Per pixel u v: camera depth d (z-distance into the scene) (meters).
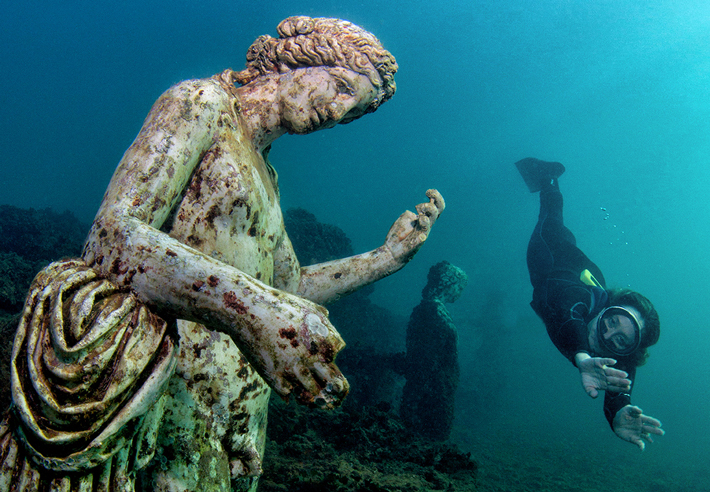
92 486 0.88
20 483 0.81
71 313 0.81
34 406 0.79
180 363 1.26
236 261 1.36
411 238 1.85
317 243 13.11
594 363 3.77
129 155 1.13
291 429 5.86
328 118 1.50
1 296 6.02
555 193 7.48
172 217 1.28
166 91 1.27
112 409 0.82
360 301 14.38
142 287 0.89
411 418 9.77
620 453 18.03
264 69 1.56
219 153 1.31
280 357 0.82
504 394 24.95
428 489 5.08
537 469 13.46
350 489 4.33
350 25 1.55
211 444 1.31
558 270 5.63
